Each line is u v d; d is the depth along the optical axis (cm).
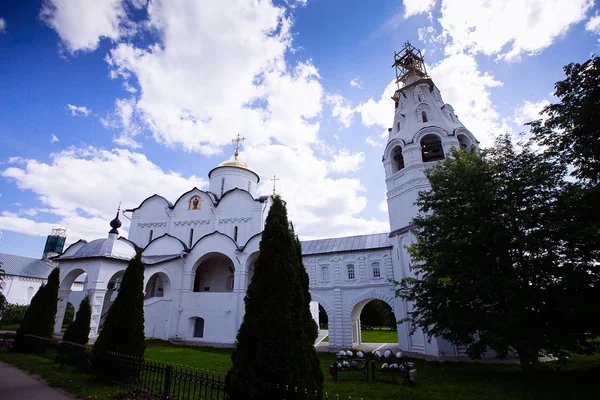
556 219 1382
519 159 1611
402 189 2683
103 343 1177
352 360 1538
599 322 1286
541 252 1454
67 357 1366
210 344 2648
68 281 2669
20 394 1015
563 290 1362
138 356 1204
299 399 725
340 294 2831
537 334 1327
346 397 1152
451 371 1678
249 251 2884
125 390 1040
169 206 3456
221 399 995
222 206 3350
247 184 3894
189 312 2897
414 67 3178
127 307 1237
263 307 816
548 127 1441
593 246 1307
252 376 748
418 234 1884
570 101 1370
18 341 1759
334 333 2764
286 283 838
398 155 2948
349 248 2981
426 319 1725
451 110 2994
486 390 1245
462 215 1645
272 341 775
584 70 1338
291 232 934
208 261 3403
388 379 1472
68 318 4016
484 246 1535
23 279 4853
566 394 1148
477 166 1675
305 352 796
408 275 2484
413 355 2319
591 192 1283
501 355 1387
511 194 1552
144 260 2866
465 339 1533
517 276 1450
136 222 3500
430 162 2620
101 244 2630
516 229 1459
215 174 3853
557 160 1479
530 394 1171
